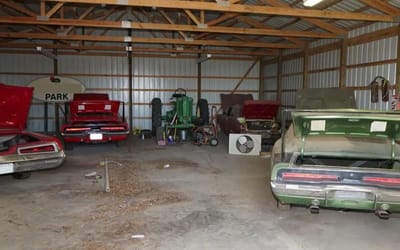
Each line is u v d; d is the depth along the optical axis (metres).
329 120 3.28
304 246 2.98
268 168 6.36
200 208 3.99
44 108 12.73
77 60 12.91
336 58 9.33
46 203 4.16
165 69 13.58
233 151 7.96
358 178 3.14
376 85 7.57
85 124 7.87
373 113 3.10
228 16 8.62
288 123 9.04
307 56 10.93
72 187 4.91
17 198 4.36
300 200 3.29
